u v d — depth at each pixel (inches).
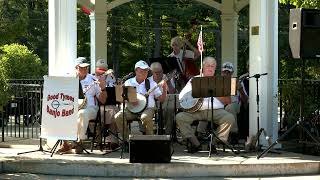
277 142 471.8
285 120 552.4
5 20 488.7
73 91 473.7
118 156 478.0
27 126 606.9
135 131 543.5
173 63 564.7
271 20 520.1
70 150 495.8
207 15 1393.9
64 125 473.7
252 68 524.1
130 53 1549.0
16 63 933.8
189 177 440.1
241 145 544.7
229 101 490.6
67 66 510.6
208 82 457.7
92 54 802.8
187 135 493.4
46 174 450.9
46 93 475.2
